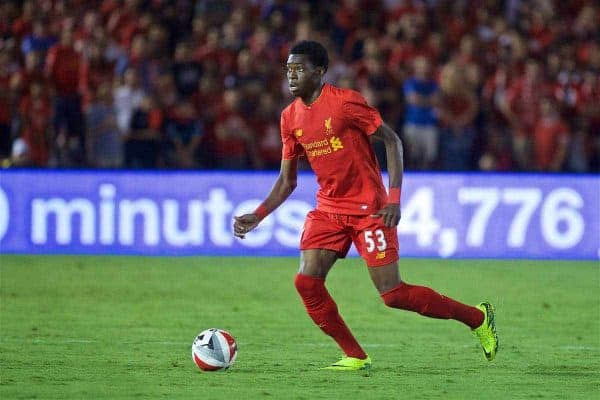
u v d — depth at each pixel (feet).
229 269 180.24
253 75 222.28
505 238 199.21
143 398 81.10
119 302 144.05
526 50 243.40
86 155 214.07
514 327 126.21
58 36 229.04
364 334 119.96
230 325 125.39
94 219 196.44
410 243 199.21
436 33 245.65
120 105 218.18
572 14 266.36
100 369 94.84
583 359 103.50
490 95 228.63
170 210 197.36
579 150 229.86
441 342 114.42
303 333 119.65
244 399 80.89
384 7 254.06
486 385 88.43
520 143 225.76
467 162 221.25
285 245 199.21
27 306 139.54
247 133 217.36
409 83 219.61
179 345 110.01
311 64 90.94
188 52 223.10
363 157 91.81
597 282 169.68
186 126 214.48
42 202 196.13
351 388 86.17
